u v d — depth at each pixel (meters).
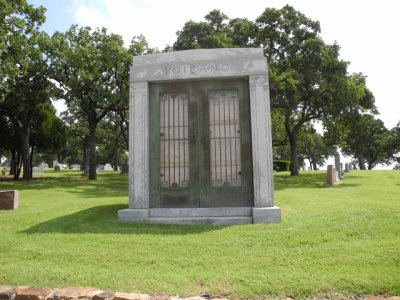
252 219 8.02
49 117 30.78
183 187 8.67
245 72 8.58
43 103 28.97
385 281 4.64
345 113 27.64
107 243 6.55
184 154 8.77
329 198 11.38
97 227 7.73
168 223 8.14
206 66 8.70
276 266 5.34
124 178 29.39
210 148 8.71
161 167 8.80
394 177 23.47
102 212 9.33
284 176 28.44
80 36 27.36
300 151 67.19
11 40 19.45
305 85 27.36
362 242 6.29
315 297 4.42
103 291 4.57
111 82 28.58
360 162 63.12
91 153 27.98
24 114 27.75
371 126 57.34
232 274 5.05
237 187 8.52
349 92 25.39
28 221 8.49
